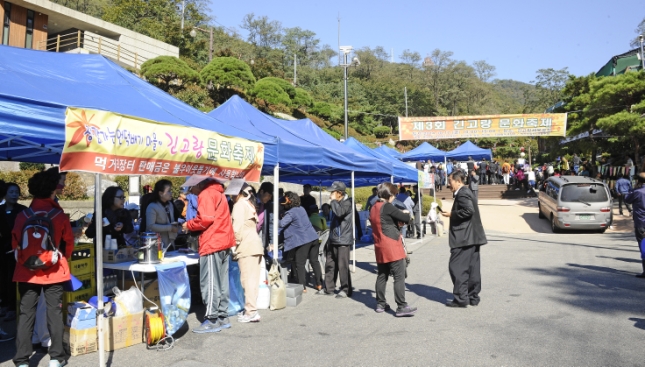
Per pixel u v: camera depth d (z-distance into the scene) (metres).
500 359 4.79
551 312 6.57
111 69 6.46
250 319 6.21
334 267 7.94
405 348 5.16
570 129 23.92
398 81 94.62
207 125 6.22
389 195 6.51
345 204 7.67
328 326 6.07
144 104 5.81
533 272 9.62
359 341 5.43
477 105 95.75
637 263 10.43
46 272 4.33
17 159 6.70
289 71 91.56
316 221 9.29
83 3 56.28
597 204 16.16
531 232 18.00
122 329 5.13
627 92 21.61
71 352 4.84
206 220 5.66
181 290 5.51
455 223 6.93
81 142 3.93
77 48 26.83
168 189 6.35
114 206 6.12
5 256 6.00
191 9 55.75
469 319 6.29
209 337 5.57
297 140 8.25
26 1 26.47
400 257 6.43
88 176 16.92
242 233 6.24
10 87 4.13
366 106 77.38
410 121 23.72
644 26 33.94
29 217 4.31
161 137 4.82
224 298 5.96
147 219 6.19
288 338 5.55
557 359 4.76
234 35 89.19
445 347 5.18
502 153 58.19
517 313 6.55
